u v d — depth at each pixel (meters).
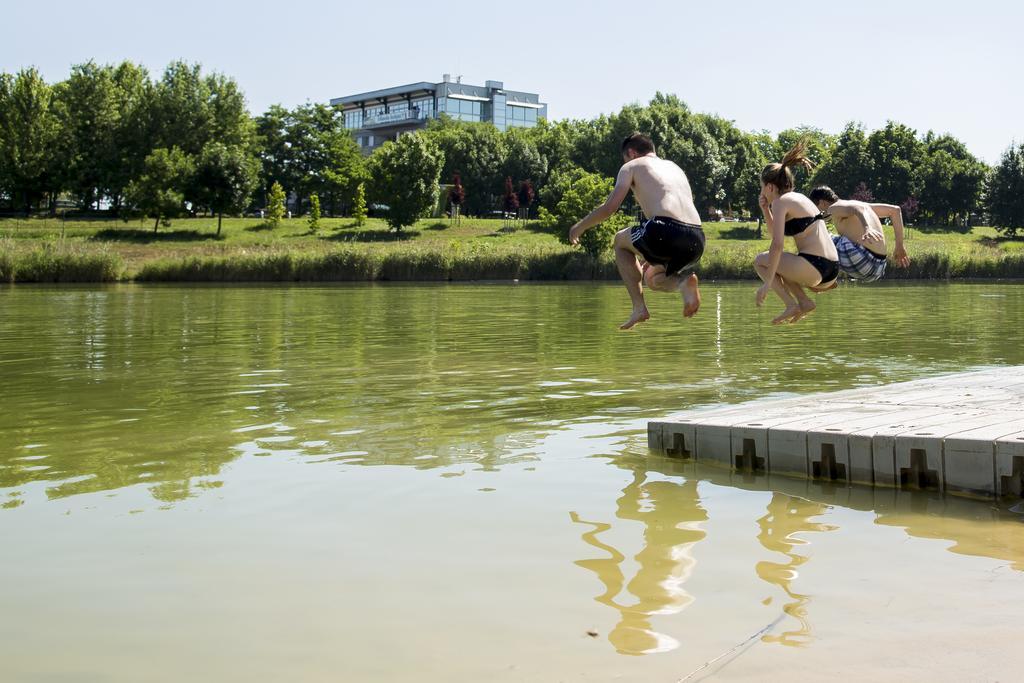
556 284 46.06
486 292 36.72
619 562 4.37
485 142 99.50
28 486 5.89
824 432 6.13
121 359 13.21
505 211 89.75
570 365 12.38
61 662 3.28
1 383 10.72
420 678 3.11
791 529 4.96
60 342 15.77
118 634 3.53
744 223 89.56
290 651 3.36
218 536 4.82
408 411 8.78
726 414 7.19
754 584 4.05
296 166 94.88
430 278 50.03
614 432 7.73
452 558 4.44
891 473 5.91
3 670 3.21
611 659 3.24
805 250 7.04
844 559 4.41
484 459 6.70
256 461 6.61
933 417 6.58
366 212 88.00
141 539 4.77
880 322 20.16
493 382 10.74
